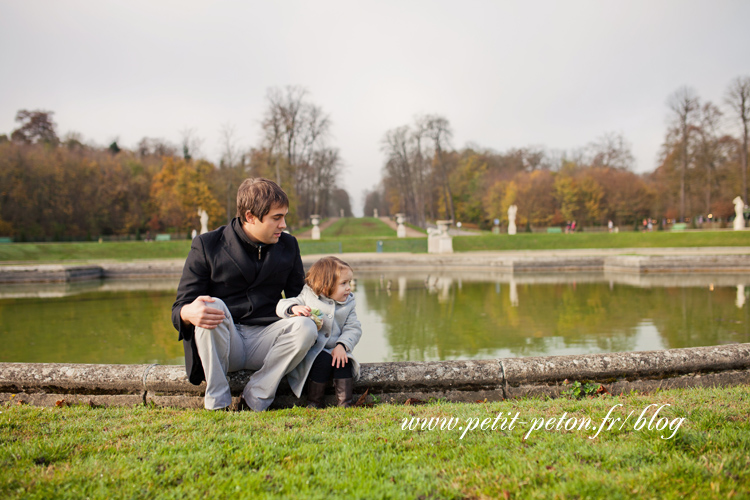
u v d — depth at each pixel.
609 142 51.25
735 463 1.68
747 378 3.16
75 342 6.85
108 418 2.46
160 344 6.69
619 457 1.81
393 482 1.64
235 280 2.63
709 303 9.87
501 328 7.56
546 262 19.08
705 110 38.62
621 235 28.61
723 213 39.75
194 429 2.20
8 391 2.96
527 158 66.19
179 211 40.66
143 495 1.56
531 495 1.51
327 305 2.75
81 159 41.81
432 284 14.76
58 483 1.63
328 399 2.87
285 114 38.69
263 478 1.66
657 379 3.07
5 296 13.17
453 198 59.59
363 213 118.69
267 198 2.46
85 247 27.80
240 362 2.71
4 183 36.09
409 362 3.02
